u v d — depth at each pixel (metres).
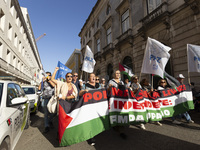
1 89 2.49
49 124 3.91
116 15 14.24
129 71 6.90
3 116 1.89
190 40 6.72
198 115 5.22
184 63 6.94
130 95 3.35
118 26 13.68
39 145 2.80
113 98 3.13
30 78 31.97
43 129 3.88
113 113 3.03
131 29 11.36
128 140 2.93
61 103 2.73
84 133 2.57
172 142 2.80
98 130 2.75
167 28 7.91
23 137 3.30
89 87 3.37
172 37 7.68
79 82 5.28
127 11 12.52
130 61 11.68
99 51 17.84
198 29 6.39
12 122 2.03
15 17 17.95
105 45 16.41
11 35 16.39
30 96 6.29
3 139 1.67
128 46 11.82
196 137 3.05
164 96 3.95
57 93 3.27
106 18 16.53
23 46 23.66
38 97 7.14
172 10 7.74
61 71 5.69
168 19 7.79
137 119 3.21
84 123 2.65
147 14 9.98
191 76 6.58
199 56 3.91
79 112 2.71
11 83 3.09
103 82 6.71
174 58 7.49
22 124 2.89
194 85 6.39
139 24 10.54
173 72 7.53
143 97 3.56
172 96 4.00
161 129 3.66
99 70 18.19
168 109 3.86
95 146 2.68
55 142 2.93
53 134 3.45
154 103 3.74
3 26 13.80
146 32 9.65
